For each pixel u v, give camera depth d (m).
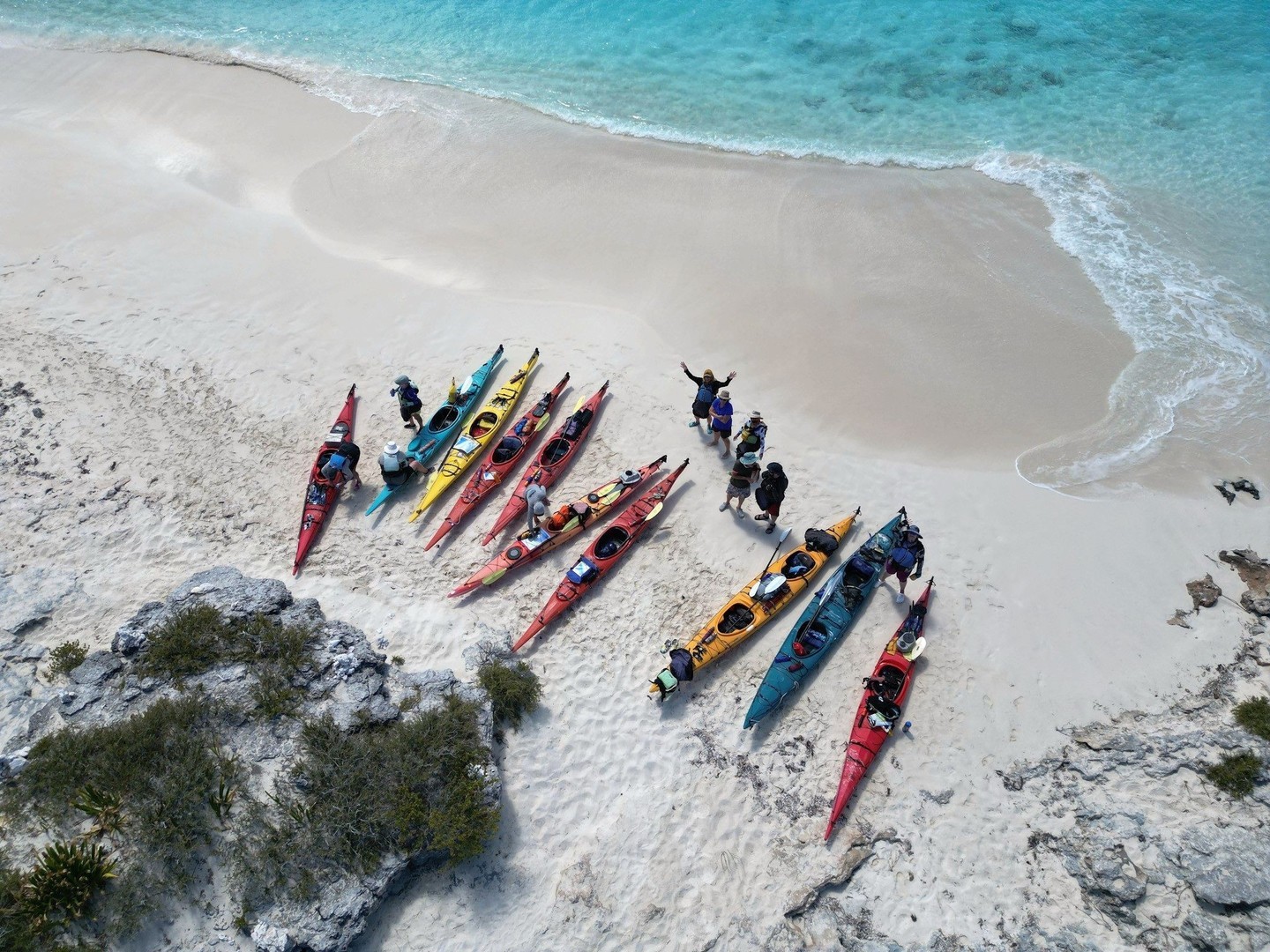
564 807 15.12
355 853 13.49
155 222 27.14
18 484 19.42
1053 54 34.22
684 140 31.03
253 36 37.41
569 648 17.16
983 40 35.31
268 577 18.12
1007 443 20.92
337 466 18.92
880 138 30.89
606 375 22.53
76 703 14.75
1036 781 15.46
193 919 12.90
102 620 16.83
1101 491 19.78
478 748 14.74
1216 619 17.41
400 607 17.73
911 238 26.62
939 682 16.69
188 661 15.25
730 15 37.91
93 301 24.28
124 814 13.44
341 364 22.88
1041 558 18.56
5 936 12.05
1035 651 17.11
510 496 20.03
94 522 18.83
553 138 31.09
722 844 14.84
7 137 30.69
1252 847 13.74
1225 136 29.62
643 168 29.59
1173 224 26.84
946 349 23.16
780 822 15.07
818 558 18.30
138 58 35.72
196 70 34.91
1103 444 20.78
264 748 14.46
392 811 13.76
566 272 25.66
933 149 30.31
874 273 25.39
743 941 13.86
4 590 17.14
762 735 16.08
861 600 17.59
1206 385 22.06
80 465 20.00
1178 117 30.59
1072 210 27.56
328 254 26.30
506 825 14.73
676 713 16.36
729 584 18.27
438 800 14.10
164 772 13.79
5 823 13.31
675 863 14.62
